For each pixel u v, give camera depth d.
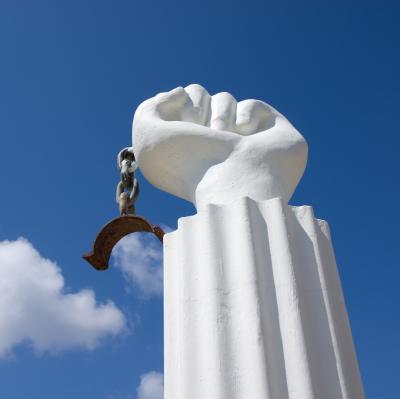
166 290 3.41
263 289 3.07
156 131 3.91
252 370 2.78
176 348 3.16
